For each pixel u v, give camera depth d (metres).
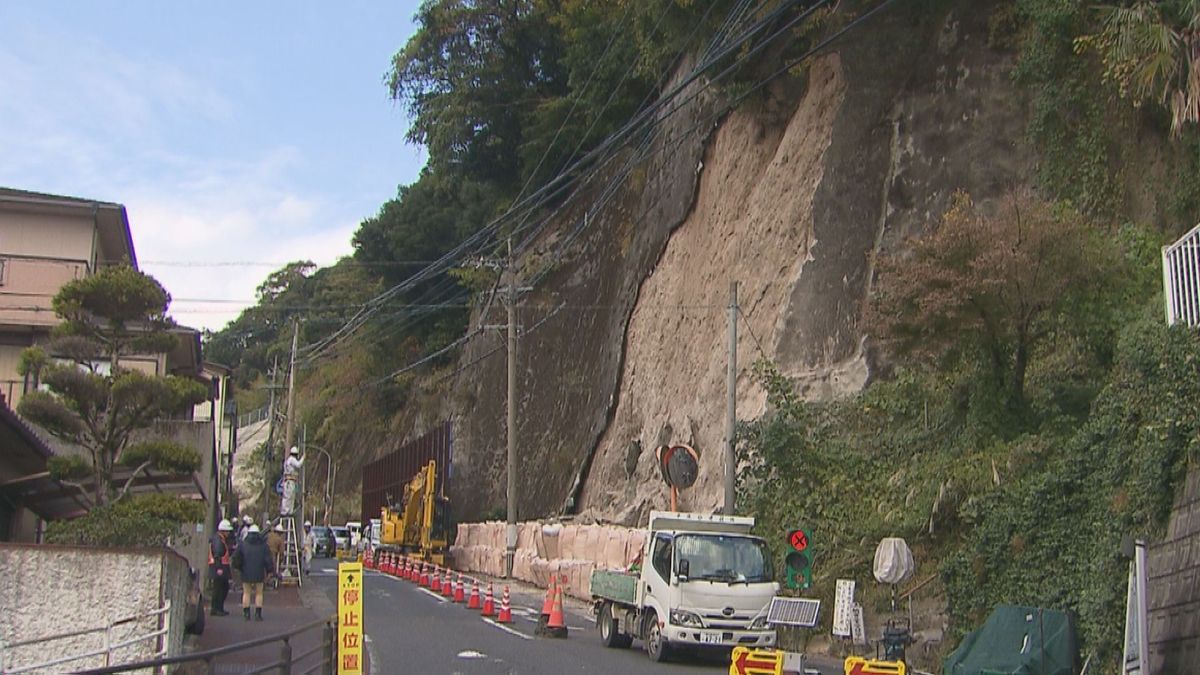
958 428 23.56
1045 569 17.94
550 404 53.41
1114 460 17.27
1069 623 15.84
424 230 71.06
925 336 22.66
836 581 20.92
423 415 69.38
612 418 45.47
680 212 42.91
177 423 26.62
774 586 19.14
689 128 43.25
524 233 59.56
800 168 34.62
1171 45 17.17
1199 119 17.27
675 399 38.91
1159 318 19.27
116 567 12.50
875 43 33.28
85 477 19.06
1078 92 28.50
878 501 23.61
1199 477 14.62
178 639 13.64
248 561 23.52
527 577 39.00
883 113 32.69
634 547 29.75
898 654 17.05
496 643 20.98
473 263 59.00
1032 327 22.61
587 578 32.44
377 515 65.88
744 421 27.89
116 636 12.30
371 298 79.00
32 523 24.33
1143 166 26.89
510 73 63.12
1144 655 13.66
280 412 75.81
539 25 61.31
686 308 40.03
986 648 16.16
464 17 62.31
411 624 24.23
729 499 25.50
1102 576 16.05
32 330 28.80
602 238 52.38
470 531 48.34
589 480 45.88
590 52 51.81
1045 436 21.17
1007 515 19.06
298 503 43.47
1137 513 15.94
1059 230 21.62
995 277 21.31
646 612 19.78
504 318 59.53
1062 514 18.12
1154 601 15.13
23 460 21.44
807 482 25.06
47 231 31.11
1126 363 18.58
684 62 44.22
